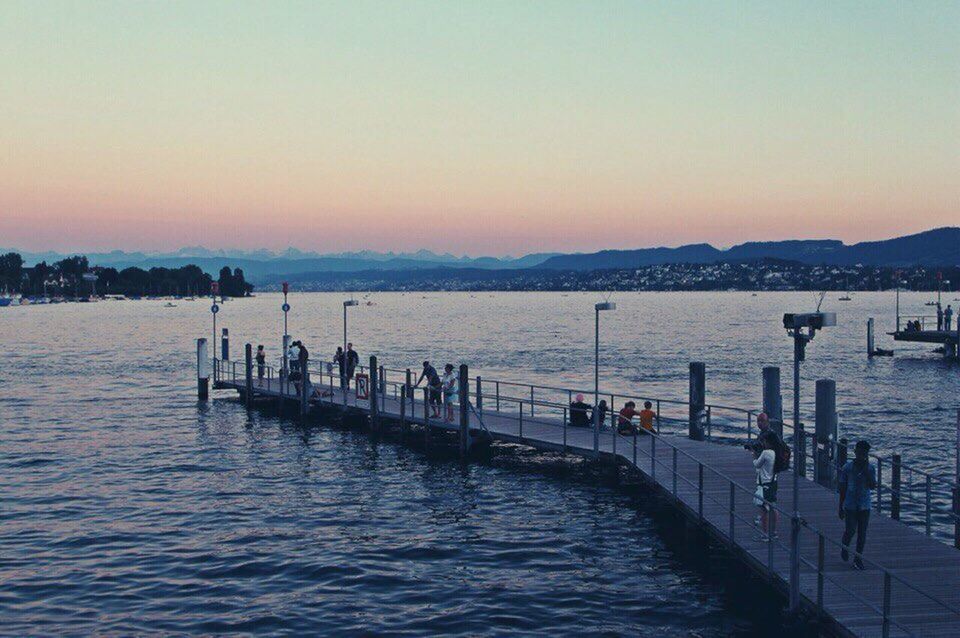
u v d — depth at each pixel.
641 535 27.22
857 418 51.81
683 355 100.62
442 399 40.03
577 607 21.25
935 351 102.31
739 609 20.83
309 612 21.11
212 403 56.66
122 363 90.12
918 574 18.03
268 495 32.47
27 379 74.25
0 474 35.91
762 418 21.47
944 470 37.19
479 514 29.81
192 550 25.84
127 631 19.95
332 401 46.66
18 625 20.23
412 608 21.36
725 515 22.95
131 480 34.88
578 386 69.44
